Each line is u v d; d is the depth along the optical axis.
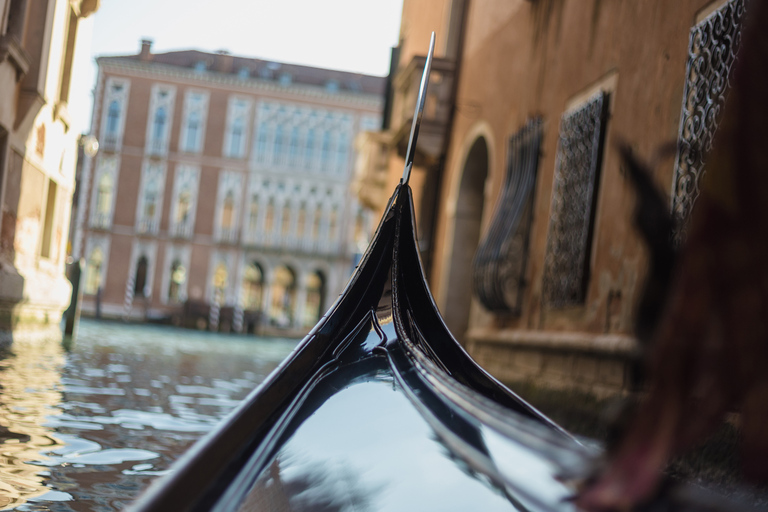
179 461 1.46
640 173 0.92
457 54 12.70
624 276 5.70
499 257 8.12
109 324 28.52
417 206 14.66
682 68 5.19
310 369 2.41
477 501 1.17
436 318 3.07
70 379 7.00
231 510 1.38
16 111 9.30
